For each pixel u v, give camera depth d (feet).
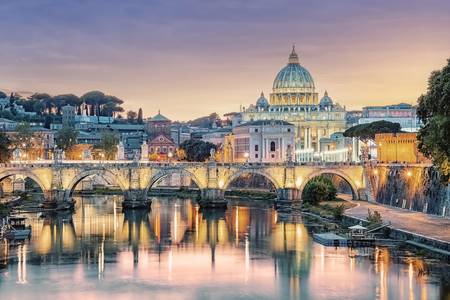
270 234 620.90
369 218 596.29
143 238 602.03
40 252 529.86
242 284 427.33
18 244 565.94
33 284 427.33
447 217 625.82
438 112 519.19
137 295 403.75
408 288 407.44
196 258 508.12
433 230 540.11
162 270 467.11
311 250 528.63
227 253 526.57
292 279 436.76
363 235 556.92
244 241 582.35
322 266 468.75
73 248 548.31
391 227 558.15
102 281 435.94
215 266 479.00
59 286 423.23
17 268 471.21
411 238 522.47
